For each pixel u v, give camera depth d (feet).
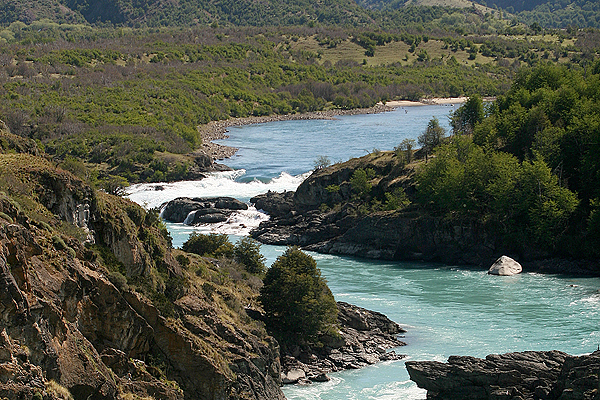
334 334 208.03
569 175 371.97
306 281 204.23
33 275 118.21
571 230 335.47
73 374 117.29
